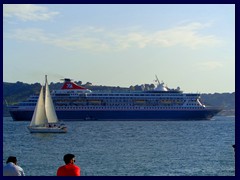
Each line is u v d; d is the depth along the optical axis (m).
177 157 63.03
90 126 166.25
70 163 19.31
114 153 70.25
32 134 124.44
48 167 51.81
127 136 116.50
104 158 61.84
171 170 49.34
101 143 93.69
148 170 49.31
